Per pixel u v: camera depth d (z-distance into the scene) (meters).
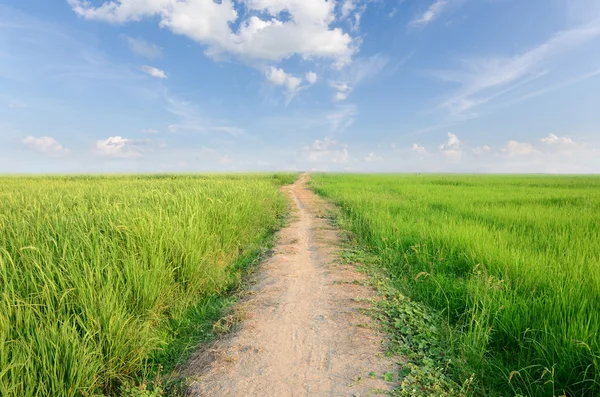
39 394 2.88
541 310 4.19
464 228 8.47
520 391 3.23
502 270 5.71
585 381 3.21
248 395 3.26
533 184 31.36
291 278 6.52
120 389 3.46
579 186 27.72
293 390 3.31
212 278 6.09
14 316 3.42
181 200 8.94
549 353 3.49
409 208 13.35
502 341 4.09
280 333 4.45
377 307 5.13
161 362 3.98
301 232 11.00
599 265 5.23
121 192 12.06
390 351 3.95
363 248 8.68
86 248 4.82
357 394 3.23
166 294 5.09
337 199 19.67
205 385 3.44
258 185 18.42
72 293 3.88
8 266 4.23
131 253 4.86
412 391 3.22
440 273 6.32
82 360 3.13
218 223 8.57
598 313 3.97
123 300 4.06
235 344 4.18
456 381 3.46
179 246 5.84
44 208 7.90
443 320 4.66
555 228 8.64
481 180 41.62
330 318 4.84
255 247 9.06
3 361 2.81
